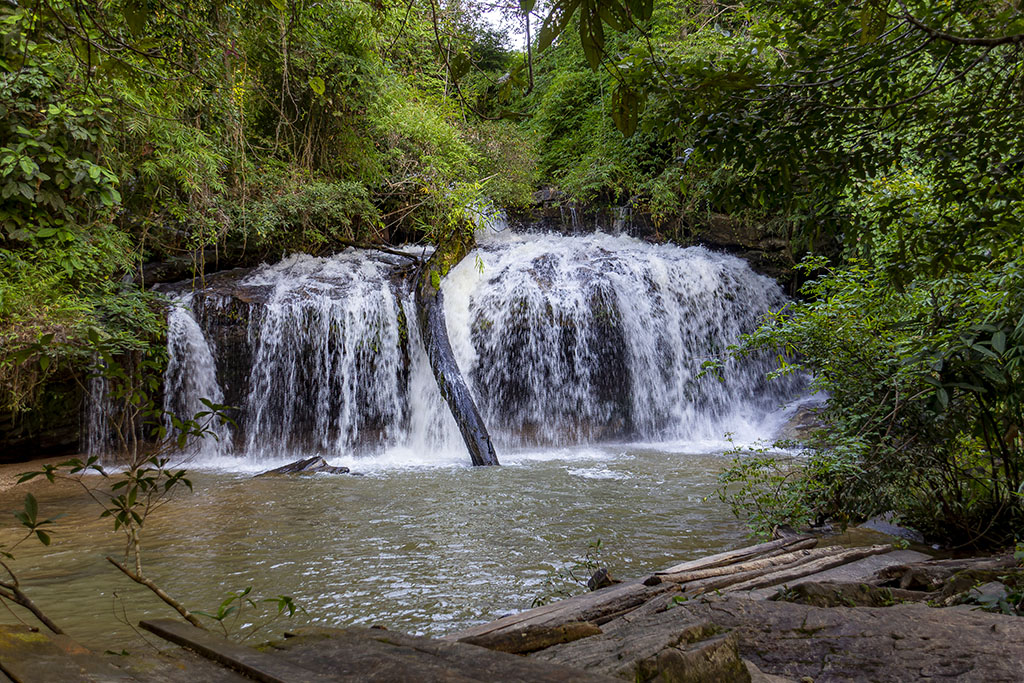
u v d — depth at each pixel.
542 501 9.13
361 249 16.72
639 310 16.69
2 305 9.67
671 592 4.45
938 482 6.24
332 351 14.27
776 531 6.45
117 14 3.18
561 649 2.91
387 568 6.23
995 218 3.58
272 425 13.90
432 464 12.59
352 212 15.84
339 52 13.93
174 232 13.99
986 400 5.35
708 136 2.99
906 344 5.80
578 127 23.53
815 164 3.12
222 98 10.66
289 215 15.34
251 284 14.69
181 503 9.00
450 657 1.95
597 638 3.05
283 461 12.95
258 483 10.49
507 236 19.66
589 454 13.77
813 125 2.98
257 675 1.58
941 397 4.86
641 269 17.25
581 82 22.86
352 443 14.36
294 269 15.59
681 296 17.38
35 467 11.21
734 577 4.79
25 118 10.12
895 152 3.16
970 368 4.88
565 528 7.66
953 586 4.20
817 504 6.66
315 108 14.95
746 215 19.41
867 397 6.36
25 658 1.43
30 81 9.55
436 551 6.77
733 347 7.15
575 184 20.70
